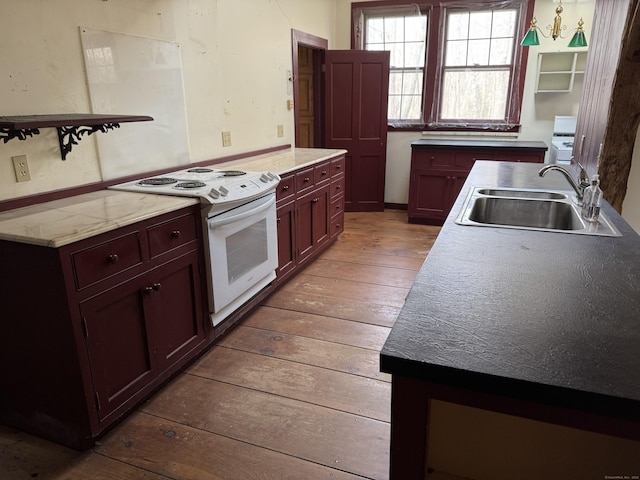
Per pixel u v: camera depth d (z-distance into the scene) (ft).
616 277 3.98
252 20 11.98
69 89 7.18
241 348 8.38
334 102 17.08
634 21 7.83
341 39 17.66
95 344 5.70
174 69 9.35
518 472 3.30
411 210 16.56
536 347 2.84
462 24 16.19
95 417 5.81
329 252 13.60
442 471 3.47
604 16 10.52
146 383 6.61
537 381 2.49
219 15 10.63
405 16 16.71
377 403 6.82
